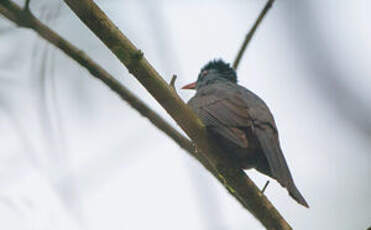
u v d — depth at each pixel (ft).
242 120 29.55
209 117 29.78
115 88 25.70
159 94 23.85
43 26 23.80
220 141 28.14
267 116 30.55
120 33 22.93
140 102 26.37
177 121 25.03
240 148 28.17
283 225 25.18
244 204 26.45
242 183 25.31
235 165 25.55
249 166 29.86
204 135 25.26
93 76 25.44
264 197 25.43
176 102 24.21
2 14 23.15
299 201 25.40
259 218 25.34
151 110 26.53
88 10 22.41
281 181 26.61
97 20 22.59
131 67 23.24
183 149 27.25
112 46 22.98
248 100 31.53
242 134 28.17
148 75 23.36
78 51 24.68
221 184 27.20
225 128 28.53
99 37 22.94
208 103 30.96
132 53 23.02
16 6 23.06
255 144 29.58
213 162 25.86
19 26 23.43
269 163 27.84
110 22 22.84
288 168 27.89
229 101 30.83
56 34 24.16
